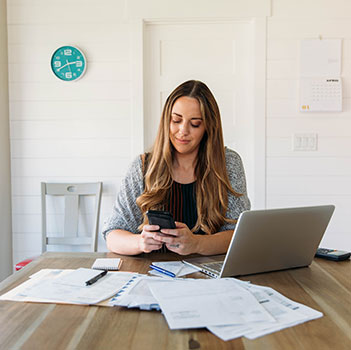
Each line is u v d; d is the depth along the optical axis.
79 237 2.72
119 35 2.73
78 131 2.78
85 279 1.05
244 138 2.81
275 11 2.69
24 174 2.80
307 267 1.24
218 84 2.81
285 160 2.73
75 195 2.74
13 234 2.82
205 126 1.52
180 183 1.59
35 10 2.74
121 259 1.32
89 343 0.74
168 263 1.25
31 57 2.76
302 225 1.15
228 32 2.79
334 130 2.71
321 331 0.78
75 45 2.74
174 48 2.81
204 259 1.28
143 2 2.71
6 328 0.80
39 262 1.30
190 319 0.80
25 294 0.97
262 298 0.93
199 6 2.69
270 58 2.70
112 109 2.76
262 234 1.09
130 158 2.77
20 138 2.79
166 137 1.54
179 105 1.49
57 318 0.84
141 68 2.73
